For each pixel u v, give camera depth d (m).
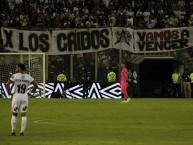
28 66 107.00
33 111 72.94
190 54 112.00
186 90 108.38
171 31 110.81
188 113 69.62
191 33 111.25
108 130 50.41
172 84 108.94
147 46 110.31
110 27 109.31
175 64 108.38
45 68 109.19
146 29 110.00
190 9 121.56
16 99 46.19
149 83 108.88
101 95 107.00
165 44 110.69
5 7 117.94
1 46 108.62
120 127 53.06
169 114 68.12
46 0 120.44
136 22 118.50
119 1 122.12
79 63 110.62
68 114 68.31
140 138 43.94
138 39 110.00
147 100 98.06
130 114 68.19
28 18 116.56
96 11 119.38
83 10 119.25
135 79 108.38
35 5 119.06
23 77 46.38
